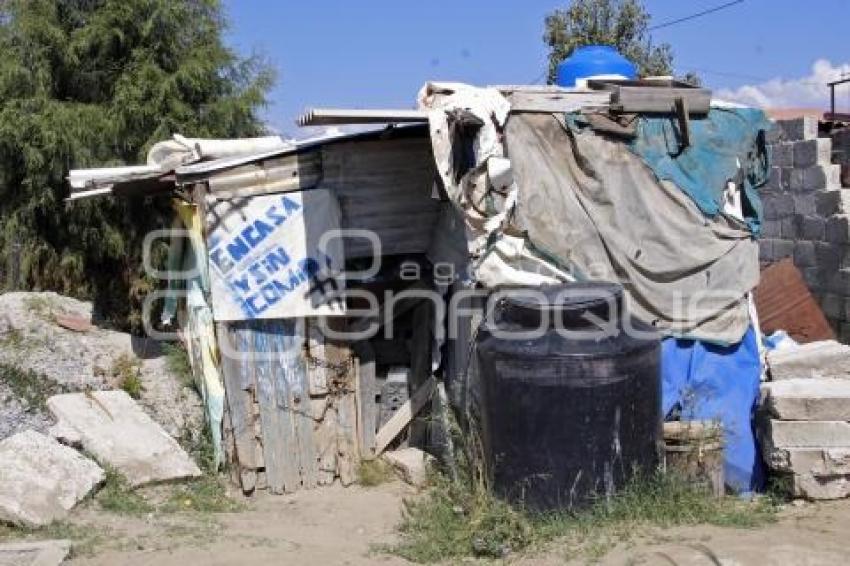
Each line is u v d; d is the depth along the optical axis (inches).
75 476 253.9
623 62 327.3
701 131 281.0
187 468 280.2
